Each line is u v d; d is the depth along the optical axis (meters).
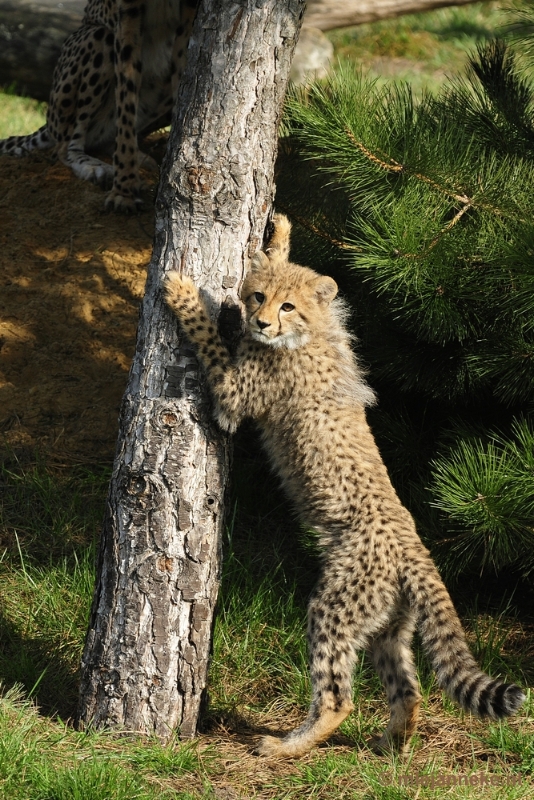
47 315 13.41
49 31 20.88
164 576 8.25
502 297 9.60
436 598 8.23
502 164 9.88
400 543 8.50
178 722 8.45
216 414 8.45
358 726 8.97
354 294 11.11
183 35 13.86
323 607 8.48
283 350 8.92
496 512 9.08
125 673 8.30
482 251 9.58
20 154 16.11
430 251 9.22
